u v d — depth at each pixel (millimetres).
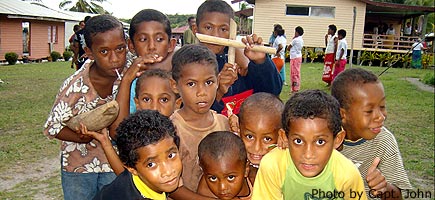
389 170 2529
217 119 2824
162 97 2840
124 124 2197
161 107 2852
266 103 2576
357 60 24656
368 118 2344
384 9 26266
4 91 12922
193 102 2570
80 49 9422
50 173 5977
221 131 2607
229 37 3113
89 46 2775
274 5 25641
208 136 2566
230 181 2508
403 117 9594
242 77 3344
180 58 2586
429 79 15906
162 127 2160
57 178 5797
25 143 7285
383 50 23984
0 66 22766
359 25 25109
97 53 2738
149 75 2852
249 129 2555
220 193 2525
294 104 2098
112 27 2711
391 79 17078
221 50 3279
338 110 2111
